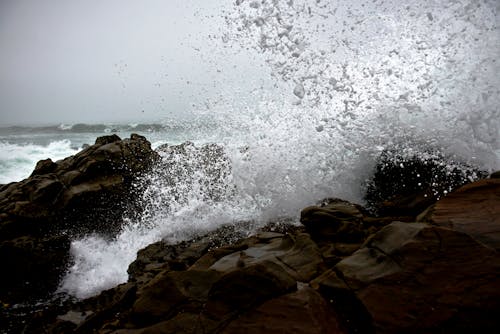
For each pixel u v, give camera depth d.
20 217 5.04
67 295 4.00
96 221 5.56
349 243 3.21
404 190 4.38
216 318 2.10
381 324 1.90
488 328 1.82
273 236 3.74
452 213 2.70
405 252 2.14
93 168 6.04
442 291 1.93
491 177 3.47
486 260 2.00
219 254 3.45
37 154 14.98
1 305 3.84
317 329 1.88
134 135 7.55
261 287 2.11
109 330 2.52
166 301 2.36
